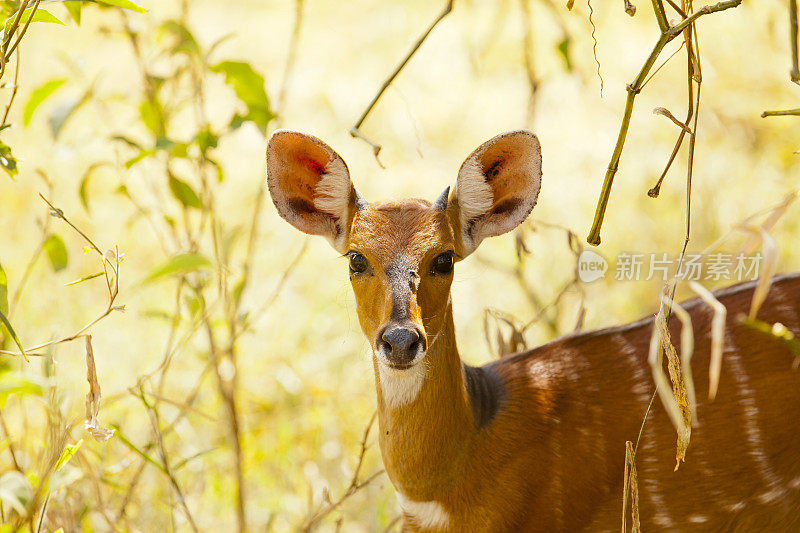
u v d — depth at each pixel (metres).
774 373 6.96
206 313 8.25
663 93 15.29
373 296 6.41
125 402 9.95
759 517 7.16
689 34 6.04
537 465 6.80
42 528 6.91
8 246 12.48
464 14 17.59
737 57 15.35
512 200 6.86
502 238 12.45
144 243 12.64
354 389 10.76
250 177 14.12
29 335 10.84
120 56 15.84
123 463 7.80
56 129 7.90
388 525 8.21
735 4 5.72
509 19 16.53
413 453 6.59
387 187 14.12
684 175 13.44
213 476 9.22
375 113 15.72
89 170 8.28
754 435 6.95
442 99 16.05
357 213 6.60
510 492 6.74
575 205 13.15
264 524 8.96
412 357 5.98
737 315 7.16
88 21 16.44
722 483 7.00
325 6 18.55
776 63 15.03
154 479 8.96
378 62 16.95
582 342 7.31
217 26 17.92
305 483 9.41
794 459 7.02
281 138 6.67
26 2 6.06
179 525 8.59
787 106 14.51
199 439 9.83
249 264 9.48
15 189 13.20
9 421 9.38
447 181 14.27
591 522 7.00
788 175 12.91
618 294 11.42
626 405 7.00
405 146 15.00
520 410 6.85
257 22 18.20
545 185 13.75
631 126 14.72
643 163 13.78
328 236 6.98
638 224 12.56
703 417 6.94
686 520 7.07
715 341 4.79
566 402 6.97
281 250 12.75
